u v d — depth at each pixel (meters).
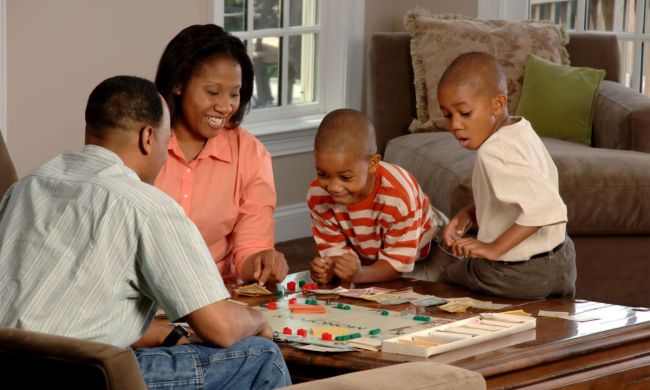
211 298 2.33
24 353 1.84
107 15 5.20
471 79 3.30
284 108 6.46
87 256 2.24
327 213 3.58
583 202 4.68
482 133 3.34
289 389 1.83
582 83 5.57
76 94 5.13
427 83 5.83
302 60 6.57
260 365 2.45
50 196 2.31
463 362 2.51
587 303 3.23
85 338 2.24
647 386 2.79
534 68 5.68
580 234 4.74
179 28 5.56
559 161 4.73
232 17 6.09
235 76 3.27
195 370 2.38
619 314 3.05
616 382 2.71
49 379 1.83
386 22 6.85
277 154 6.24
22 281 2.23
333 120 3.34
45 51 4.98
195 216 3.41
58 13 5.00
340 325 2.89
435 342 2.64
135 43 5.35
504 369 2.52
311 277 3.52
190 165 3.40
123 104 2.42
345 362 2.55
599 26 6.55
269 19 6.34
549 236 3.28
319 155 3.32
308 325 2.89
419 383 1.89
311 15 6.59
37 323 2.21
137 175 2.47
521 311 3.04
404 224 3.48
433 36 5.86
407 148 5.56
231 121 3.48
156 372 2.35
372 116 6.04
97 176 2.32
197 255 2.32
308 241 6.38
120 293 2.29
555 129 5.56
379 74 6.00
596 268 4.77
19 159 4.95
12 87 4.87
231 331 2.38
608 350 2.77
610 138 5.32
